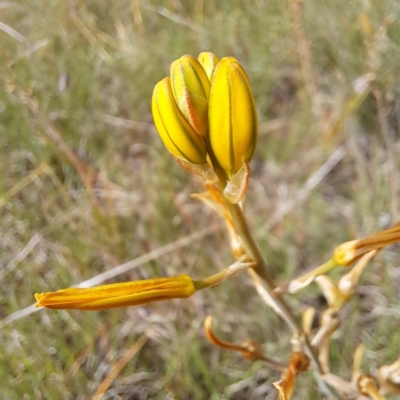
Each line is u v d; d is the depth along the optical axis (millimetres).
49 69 349
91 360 261
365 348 255
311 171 329
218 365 256
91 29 368
